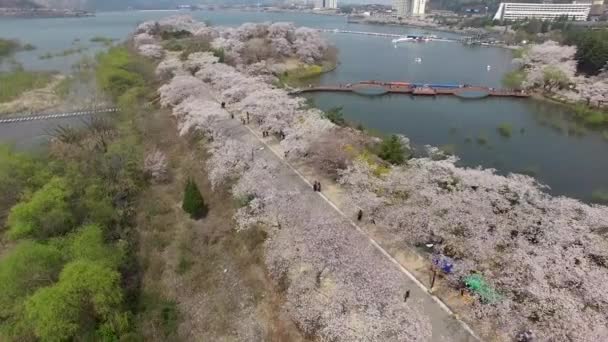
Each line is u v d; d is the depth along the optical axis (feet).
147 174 120.88
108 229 96.99
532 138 168.66
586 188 127.75
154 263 88.74
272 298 75.46
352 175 98.32
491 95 229.45
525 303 61.36
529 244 73.41
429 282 72.84
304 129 121.80
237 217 91.50
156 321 74.43
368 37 511.81
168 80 199.82
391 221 81.92
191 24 364.79
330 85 245.45
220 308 76.79
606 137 169.27
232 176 105.19
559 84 222.89
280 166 117.70
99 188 106.73
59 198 96.12
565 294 60.70
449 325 63.82
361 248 75.15
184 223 100.89
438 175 96.58
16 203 103.04
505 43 431.02
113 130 146.51
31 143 148.77
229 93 156.25
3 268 77.10
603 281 63.36
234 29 321.11
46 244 85.30
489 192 89.97
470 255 71.26
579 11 573.74
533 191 91.45
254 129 144.56
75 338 68.44
